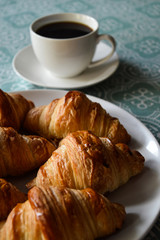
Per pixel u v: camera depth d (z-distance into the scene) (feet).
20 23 2.68
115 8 2.86
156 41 2.51
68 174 1.48
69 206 1.34
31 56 2.26
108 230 1.37
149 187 1.53
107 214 1.37
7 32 2.60
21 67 2.17
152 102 2.03
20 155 1.58
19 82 2.18
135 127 1.76
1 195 1.42
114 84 2.16
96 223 1.36
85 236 1.34
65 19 2.25
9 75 2.24
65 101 1.69
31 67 2.19
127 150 1.57
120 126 1.70
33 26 2.15
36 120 1.75
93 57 2.26
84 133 1.54
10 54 2.40
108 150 1.52
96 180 1.46
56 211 1.32
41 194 1.34
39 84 2.05
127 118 1.80
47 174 1.51
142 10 2.83
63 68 2.07
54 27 2.22
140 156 1.59
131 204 1.48
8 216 1.36
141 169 1.57
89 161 1.47
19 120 1.76
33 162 1.61
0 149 1.56
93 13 2.78
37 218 1.29
